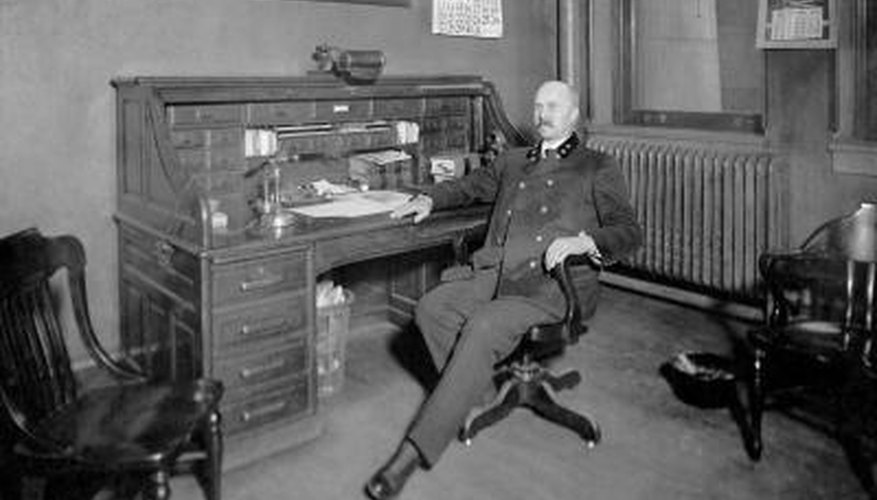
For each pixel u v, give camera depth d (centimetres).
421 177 406
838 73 390
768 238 421
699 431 313
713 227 442
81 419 222
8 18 304
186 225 276
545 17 496
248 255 275
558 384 336
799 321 312
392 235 318
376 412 330
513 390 316
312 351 299
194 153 327
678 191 455
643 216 475
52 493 260
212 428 239
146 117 303
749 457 292
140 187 312
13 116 310
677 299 472
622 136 487
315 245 294
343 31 397
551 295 304
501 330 282
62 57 317
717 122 458
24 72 310
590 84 502
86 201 331
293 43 378
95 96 327
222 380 277
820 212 408
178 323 288
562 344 307
